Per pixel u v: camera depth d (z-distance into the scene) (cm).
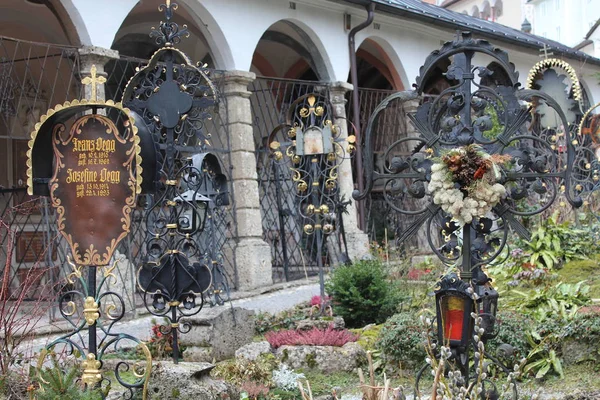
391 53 1253
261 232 947
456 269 432
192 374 475
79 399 440
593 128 966
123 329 690
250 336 652
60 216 466
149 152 464
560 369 543
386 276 763
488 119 443
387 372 580
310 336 618
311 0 1077
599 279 779
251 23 993
